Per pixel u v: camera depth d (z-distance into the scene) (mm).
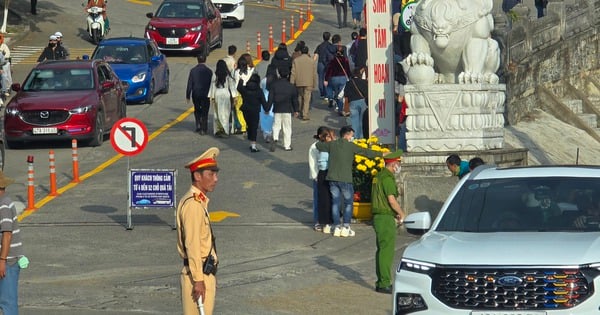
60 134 43281
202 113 46531
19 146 44844
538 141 46531
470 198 18734
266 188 36594
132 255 27875
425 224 18375
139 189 30891
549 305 15836
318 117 49938
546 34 52250
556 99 50469
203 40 65625
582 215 17891
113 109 46812
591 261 15977
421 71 31906
